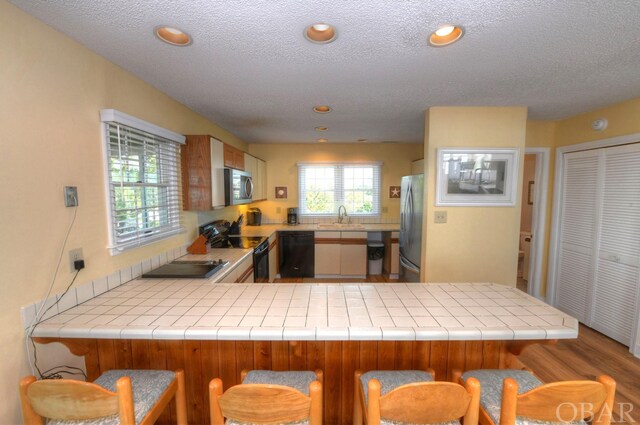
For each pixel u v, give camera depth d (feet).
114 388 4.13
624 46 5.14
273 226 16.08
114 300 5.19
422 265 9.48
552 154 11.23
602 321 9.56
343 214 17.17
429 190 9.05
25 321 4.13
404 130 12.41
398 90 7.38
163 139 7.59
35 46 4.25
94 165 5.39
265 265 12.01
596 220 9.66
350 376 5.17
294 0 3.88
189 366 5.13
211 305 4.93
